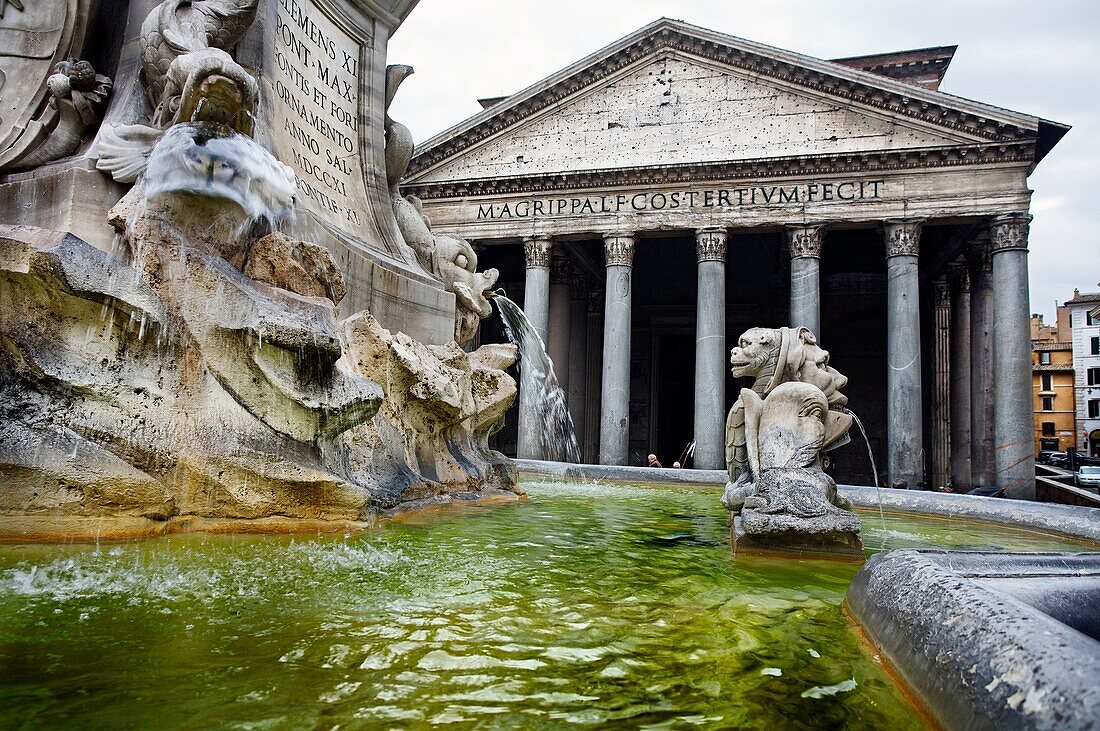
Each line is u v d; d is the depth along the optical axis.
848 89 29.02
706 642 2.73
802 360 5.96
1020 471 25.94
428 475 6.20
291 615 2.76
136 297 3.98
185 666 2.21
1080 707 1.43
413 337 6.95
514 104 32.09
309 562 3.60
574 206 31.72
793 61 29.31
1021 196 27.17
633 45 31.33
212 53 4.32
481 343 40.94
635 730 1.95
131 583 3.05
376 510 4.94
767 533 4.66
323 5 6.90
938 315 36.31
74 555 3.41
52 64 4.98
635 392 43.66
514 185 32.09
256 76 5.50
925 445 37.53
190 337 4.16
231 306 4.22
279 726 1.86
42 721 1.82
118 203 4.36
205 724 1.85
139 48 4.95
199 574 3.24
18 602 2.72
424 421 6.32
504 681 2.24
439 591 3.24
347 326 5.64
